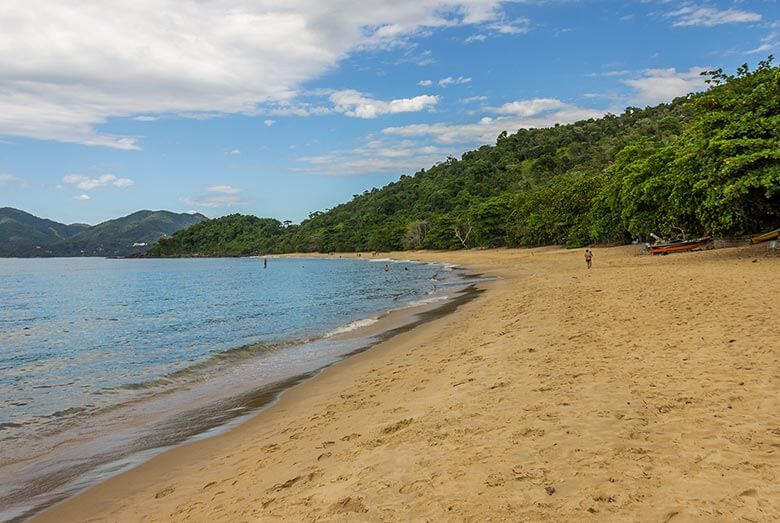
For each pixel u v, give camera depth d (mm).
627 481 4270
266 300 35500
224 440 8023
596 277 23438
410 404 7984
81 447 8250
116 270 109312
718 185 23297
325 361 13758
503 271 43750
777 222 26609
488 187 133375
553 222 68000
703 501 3801
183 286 55906
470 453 5406
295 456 6539
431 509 4297
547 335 11508
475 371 9305
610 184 49812
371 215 157875
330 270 74938
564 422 5902
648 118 141250
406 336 16109
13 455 8047
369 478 5168
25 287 61562
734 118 24141
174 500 5879
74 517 5762
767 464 4266
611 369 7988
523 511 4004
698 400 6082
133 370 14766
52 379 14086
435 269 58781
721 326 9922
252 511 4965
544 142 155750
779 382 6355
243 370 13477
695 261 26766
